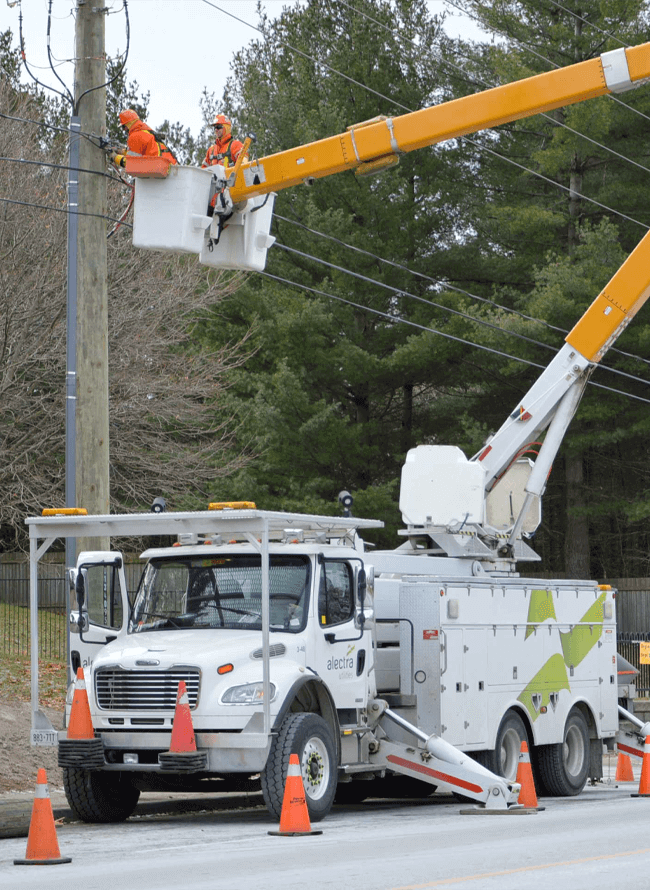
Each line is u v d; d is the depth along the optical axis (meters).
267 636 17.38
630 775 28.08
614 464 56.16
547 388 25.97
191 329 46.62
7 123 39.03
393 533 46.78
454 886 11.78
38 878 12.80
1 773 22.06
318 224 47.47
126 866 13.65
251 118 51.84
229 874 12.80
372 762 20.25
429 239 51.41
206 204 19.83
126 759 17.95
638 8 46.88
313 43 53.09
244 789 19.34
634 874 12.70
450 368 50.72
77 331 21.80
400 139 20.59
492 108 20.56
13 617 41.88
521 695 23.02
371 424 49.28
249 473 46.50
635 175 49.84
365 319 51.03
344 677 19.59
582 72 20.41
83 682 17.98
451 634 21.03
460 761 19.95
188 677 17.72
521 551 26.44
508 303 52.09
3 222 36.06
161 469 40.09
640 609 48.28
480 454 26.09
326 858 14.08
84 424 21.53
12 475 36.75
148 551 20.36
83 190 22.06
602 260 45.56
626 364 47.12
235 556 19.69
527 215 47.66
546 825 17.83
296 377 45.72
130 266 38.53
